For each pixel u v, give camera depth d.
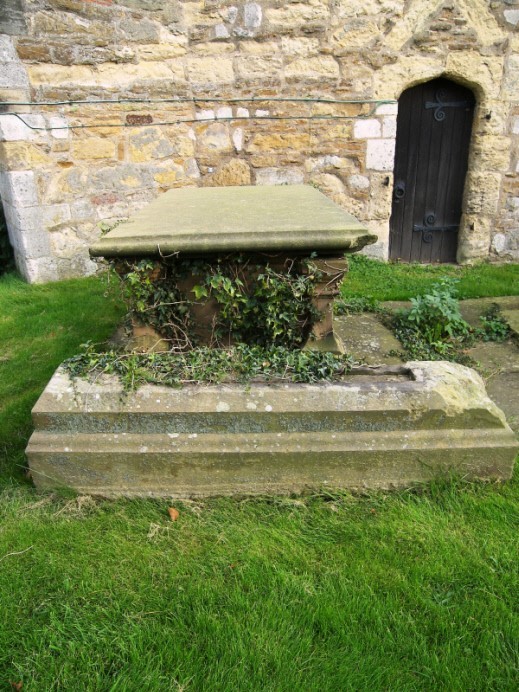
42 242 4.71
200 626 1.50
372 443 1.97
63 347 3.40
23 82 4.31
